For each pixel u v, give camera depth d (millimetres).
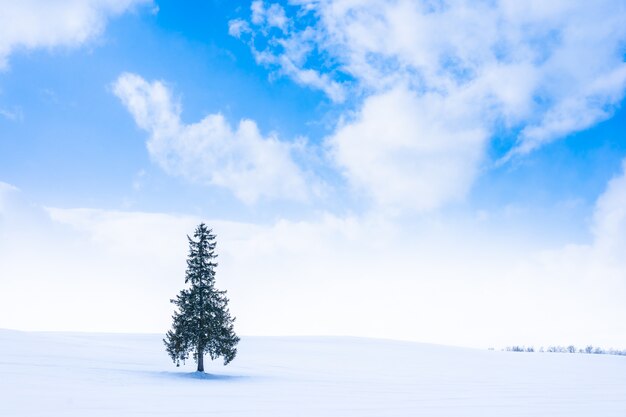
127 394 23531
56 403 19625
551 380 41531
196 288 38625
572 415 20297
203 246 39719
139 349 60562
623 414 20828
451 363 65375
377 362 62812
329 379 38250
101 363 41125
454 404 23359
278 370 46938
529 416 19844
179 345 37250
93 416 16984
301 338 109938
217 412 18953
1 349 44906
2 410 17766
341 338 113125
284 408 20625
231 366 49875
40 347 49688
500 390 31312
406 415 19422
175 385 29203
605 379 43594
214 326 37688
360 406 21859
